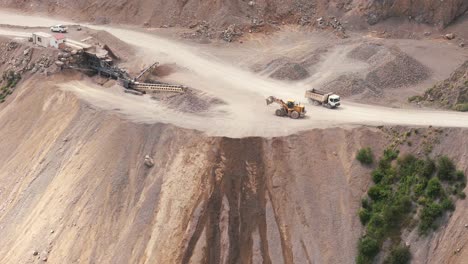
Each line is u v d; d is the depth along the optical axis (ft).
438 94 289.74
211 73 333.01
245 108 288.51
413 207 224.94
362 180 241.96
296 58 354.33
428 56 367.66
